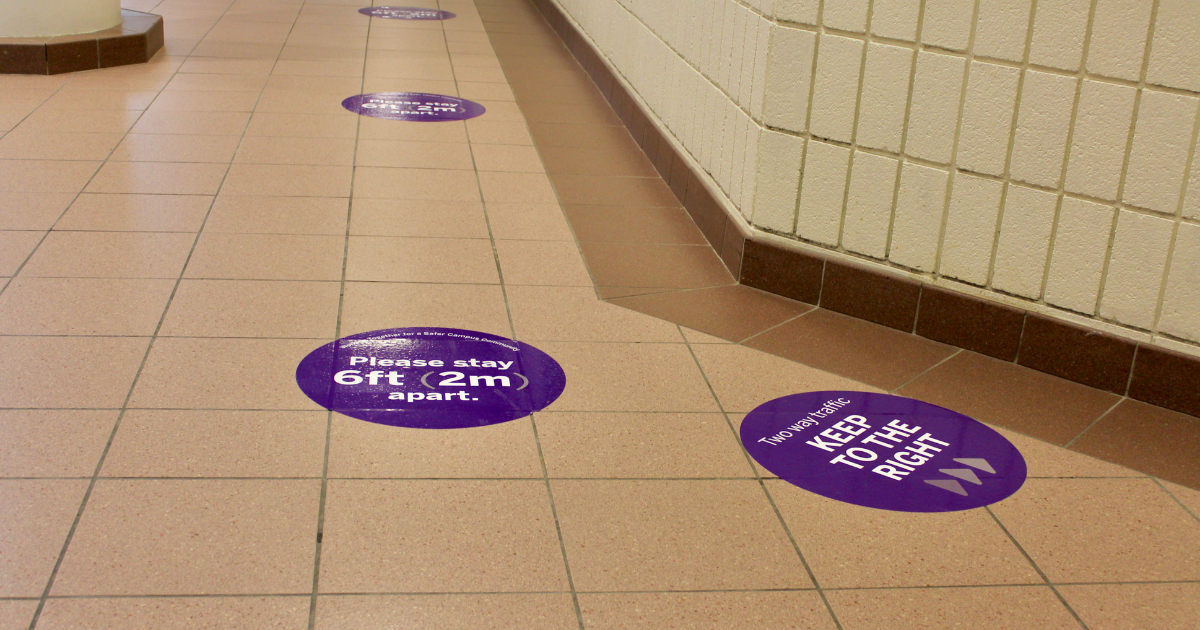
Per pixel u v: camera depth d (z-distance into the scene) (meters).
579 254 3.64
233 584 1.82
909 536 2.12
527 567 1.92
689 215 4.15
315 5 8.25
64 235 3.41
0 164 4.06
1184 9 2.42
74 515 1.98
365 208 3.90
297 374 2.62
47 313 2.85
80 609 1.73
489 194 4.20
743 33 3.46
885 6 2.88
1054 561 2.06
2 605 1.73
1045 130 2.71
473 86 6.03
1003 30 2.70
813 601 1.89
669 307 3.24
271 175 4.18
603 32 6.09
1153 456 2.49
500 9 8.91
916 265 3.08
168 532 1.95
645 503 2.16
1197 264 2.58
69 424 2.30
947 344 3.07
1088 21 2.56
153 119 4.82
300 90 5.58
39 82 5.32
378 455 2.27
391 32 7.43
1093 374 2.82
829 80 3.06
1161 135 2.53
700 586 1.91
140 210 3.69
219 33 6.88
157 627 1.70
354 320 2.96
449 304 3.12
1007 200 2.84
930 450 2.46
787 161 3.25
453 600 1.82
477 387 2.62
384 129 4.98
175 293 3.05
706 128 3.98
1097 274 2.75
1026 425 2.61
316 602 1.79
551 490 2.19
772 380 2.79
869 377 2.84
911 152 2.97
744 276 3.45
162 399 2.45
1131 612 1.92
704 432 2.48
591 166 4.71
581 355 2.86
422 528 2.02
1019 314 2.91
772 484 2.27
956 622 1.85
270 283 3.17
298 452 2.26
